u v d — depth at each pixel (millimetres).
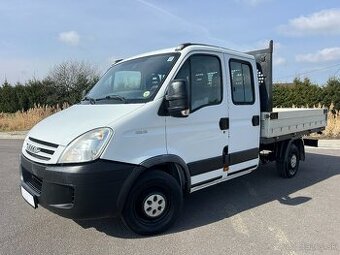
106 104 5070
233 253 4297
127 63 5754
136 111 4586
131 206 4598
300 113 7820
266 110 6824
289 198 6430
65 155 4238
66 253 4344
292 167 7922
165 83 4887
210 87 5484
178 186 4973
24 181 4938
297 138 7922
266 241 4617
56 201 4289
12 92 34156
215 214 5617
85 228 5082
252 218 5438
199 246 4492
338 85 21859
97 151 4250
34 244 4602
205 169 5414
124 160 4418
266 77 6828
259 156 6898
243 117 6078
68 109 5453
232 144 5867
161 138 4785
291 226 5105
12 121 21969
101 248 4465
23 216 5613
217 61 5656
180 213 5117
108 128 4344
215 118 5523
